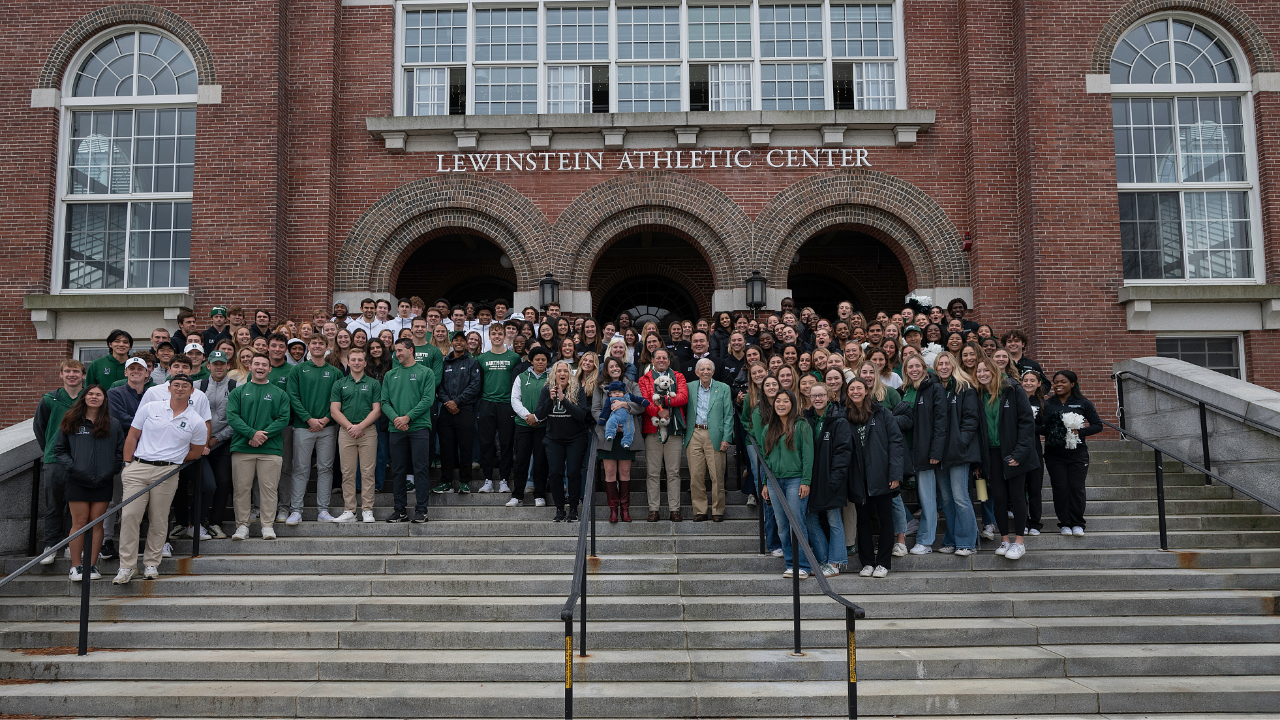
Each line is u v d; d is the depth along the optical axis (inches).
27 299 506.6
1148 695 229.1
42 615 276.2
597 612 270.5
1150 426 441.1
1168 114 538.3
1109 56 526.9
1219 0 528.1
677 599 278.4
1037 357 503.2
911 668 242.1
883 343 356.5
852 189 539.2
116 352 350.9
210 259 512.1
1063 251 510.3
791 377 306.3
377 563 304.0
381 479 372.2
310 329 389.1
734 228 536.4
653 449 337.1
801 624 264.7
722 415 333.1
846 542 316.8
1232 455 379.9
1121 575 296.7
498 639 254.8
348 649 255.4
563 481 336.5
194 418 305.4
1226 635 263.0
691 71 561.3
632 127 537.0
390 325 430.6
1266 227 518.3
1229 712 229.0
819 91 559.5
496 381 369.7
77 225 535.8
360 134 548.4
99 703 228.2
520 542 316.5
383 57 555.2
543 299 515.5
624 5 566.9
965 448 304.0
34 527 329.1
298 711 226.1
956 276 534.3
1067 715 227.1
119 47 542.9
